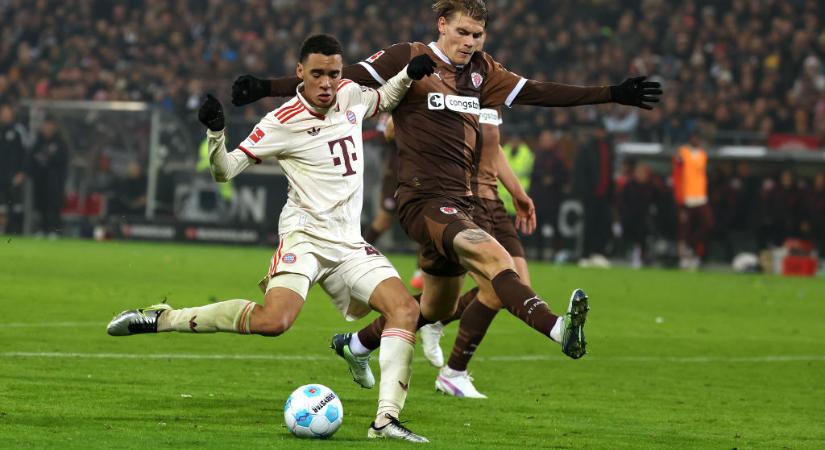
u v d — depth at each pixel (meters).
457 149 19.08
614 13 85.12
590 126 69.62
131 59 90.19
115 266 51.41
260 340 28.61
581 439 17.28
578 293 14.86
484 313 21.59
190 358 24.95
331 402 16.17
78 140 75.12
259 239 73.56
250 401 19.62
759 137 72.12
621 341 31.81
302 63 17.58
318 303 39.38
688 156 67.38
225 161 17.14
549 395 22.20
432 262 18.83
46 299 36.06
